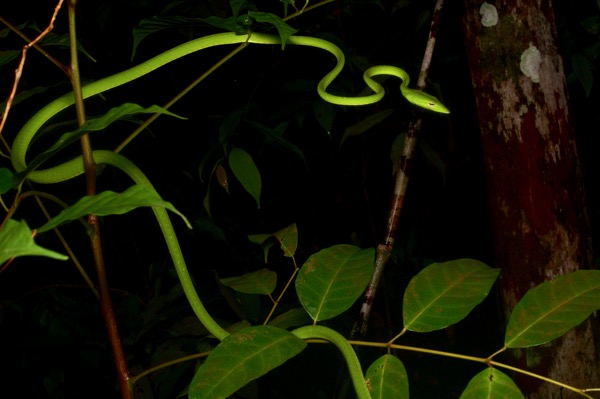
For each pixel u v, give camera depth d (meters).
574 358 2.27
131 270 5.16
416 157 5.03
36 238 3.61
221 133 3.16
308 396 4.40
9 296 4.70
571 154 2.29
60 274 5.00
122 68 4.43
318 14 3.83
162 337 3.69
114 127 4.23
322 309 1.55
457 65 4.28
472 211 5.31
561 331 1.36
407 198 5.28
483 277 1.50
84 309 4.09
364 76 3.18
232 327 2.02
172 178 4.70
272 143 3.93
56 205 3.61
